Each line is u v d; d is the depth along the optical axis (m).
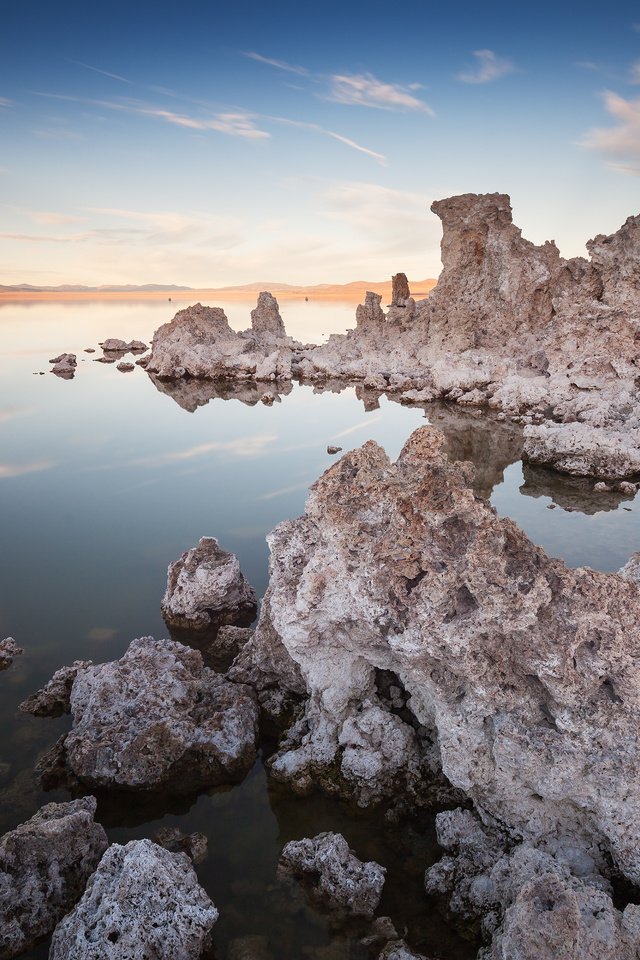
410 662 9.77
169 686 12.27
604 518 24.14
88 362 63.22
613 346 37.69
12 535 22.80
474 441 35.50
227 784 11.16
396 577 9.52
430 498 9.43
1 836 9.95
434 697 9.78
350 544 10.03
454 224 49.19
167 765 11.11
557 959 6.64
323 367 56.56
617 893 8.58
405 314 59.75
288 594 11.25
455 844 9.43
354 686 11.53
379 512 10.17
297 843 9.41
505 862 8.63
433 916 8.57
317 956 8.05
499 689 8.95
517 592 8.59
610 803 8.29
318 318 117.12
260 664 13.38
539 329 50.06
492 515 9.32
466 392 45.28
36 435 36.78
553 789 8.60
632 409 33.66
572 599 8.55
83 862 8.98
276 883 9.12
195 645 15.73
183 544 21.83
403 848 9.68
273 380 55.25
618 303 38.00
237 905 8.80
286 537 12.24
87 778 10.96
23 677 14.38
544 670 8.48
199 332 59.88
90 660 14.94
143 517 24.44
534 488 27.89
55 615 17.16
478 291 50.06
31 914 8.45
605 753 8.33
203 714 12.12
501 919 7.98
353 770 10.65
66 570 19.92
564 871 8.08
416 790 10.53
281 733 12.16
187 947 7.84
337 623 10.79
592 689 8.40
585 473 28.81
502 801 9.26
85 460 32.00
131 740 11.07
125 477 29.33
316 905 8.77
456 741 9.32
